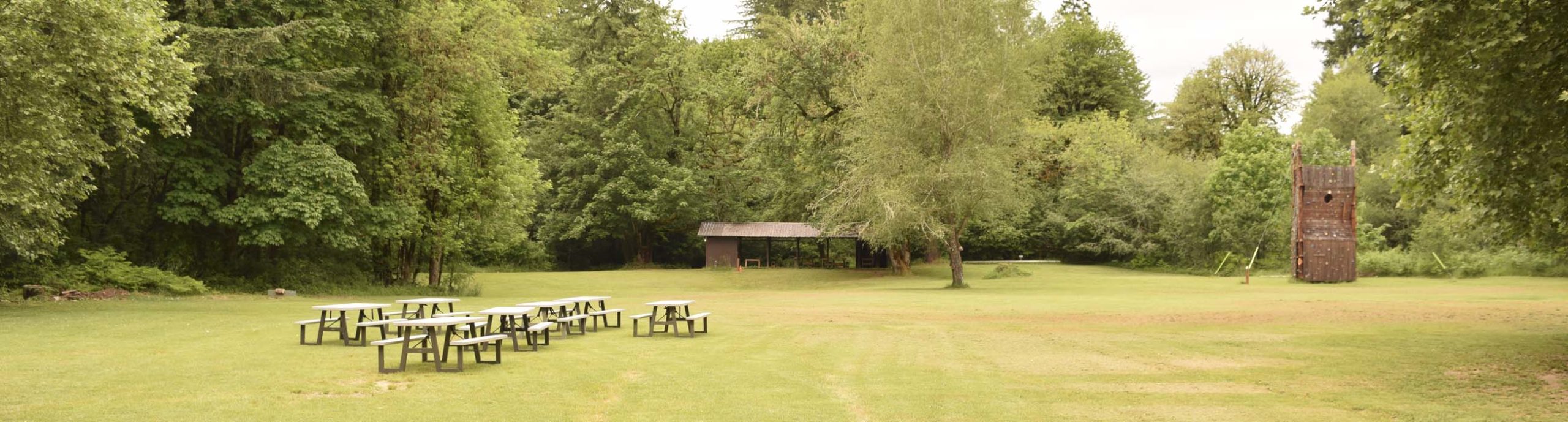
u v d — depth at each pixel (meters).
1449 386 10.91
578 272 58.25
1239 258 50.12
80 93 20.14
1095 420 9.09
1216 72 68.69
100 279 25.28
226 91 27.34
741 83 56.09
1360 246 49.81
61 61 18.61
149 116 26.23
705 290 43.69
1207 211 52.53
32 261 23.86
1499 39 10.62
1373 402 10.02
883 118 36.22
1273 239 50.12
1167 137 69.81
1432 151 12.61
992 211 37.00
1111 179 60.41
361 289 32.94
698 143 64.12
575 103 62.84
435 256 36.78
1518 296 27.38
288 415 8.82
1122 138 62.41
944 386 11.16
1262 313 21.77
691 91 60.78
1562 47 11.03
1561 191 12.01
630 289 44.03
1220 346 15.23
